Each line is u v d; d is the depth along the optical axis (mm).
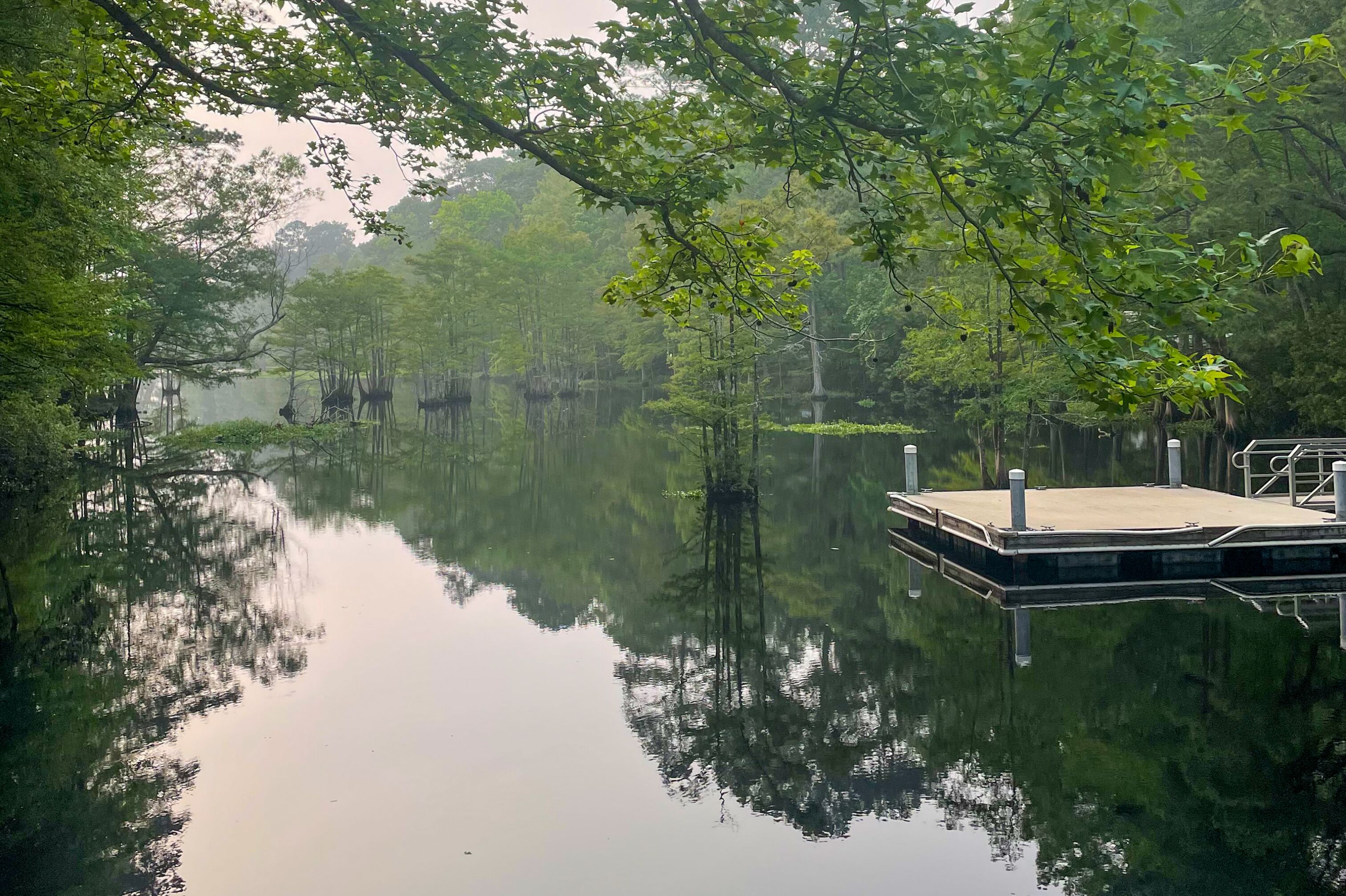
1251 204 18562
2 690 8453
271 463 28234
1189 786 6273
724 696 8320
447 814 6004
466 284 58281
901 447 28906
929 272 37219
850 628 10445
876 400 47656
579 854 5496
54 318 12180
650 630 10586
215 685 8617
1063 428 32750
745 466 19578
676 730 7520
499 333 67500
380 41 4965
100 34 6098
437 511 19328
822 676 8844
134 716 7820
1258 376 23375
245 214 38656
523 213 87125
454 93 5137
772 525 17141
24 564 14070
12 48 10141
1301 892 4934
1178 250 3365
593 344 65312
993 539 12195
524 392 69812
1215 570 12281
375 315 55031
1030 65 3354
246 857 5430
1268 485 14836
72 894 4984
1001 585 11867
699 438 22000
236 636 10289
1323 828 5652
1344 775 6375
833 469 24203
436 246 56094
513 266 59344
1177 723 7371
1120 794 6195
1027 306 3633
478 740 7297
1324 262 21484
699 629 10602
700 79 4754
